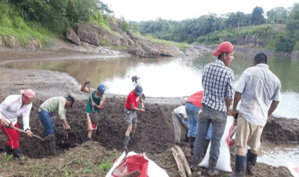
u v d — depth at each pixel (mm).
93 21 33500
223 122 3438
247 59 43094
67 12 29438
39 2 24312
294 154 5730
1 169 3762
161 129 6227
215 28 152125
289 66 31656
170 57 40281
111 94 9961
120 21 41938
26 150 4793
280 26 115812
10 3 23219
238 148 3562
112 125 6047
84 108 7051
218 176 3674
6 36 19891
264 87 3365
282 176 3906
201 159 4336
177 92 11695
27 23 24047
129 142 5746
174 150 4352
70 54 25156
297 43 83000
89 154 4324
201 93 4590
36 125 5680
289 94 12531
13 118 4234
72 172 3688
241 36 118938
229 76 3256
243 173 3535
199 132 3672
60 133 5508
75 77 13484
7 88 9430
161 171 3162
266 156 5555
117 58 29078
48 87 10219
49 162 4062
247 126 3465
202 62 31547
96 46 31641
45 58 20688
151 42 43281
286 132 6543
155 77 16031
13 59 18031
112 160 4074
